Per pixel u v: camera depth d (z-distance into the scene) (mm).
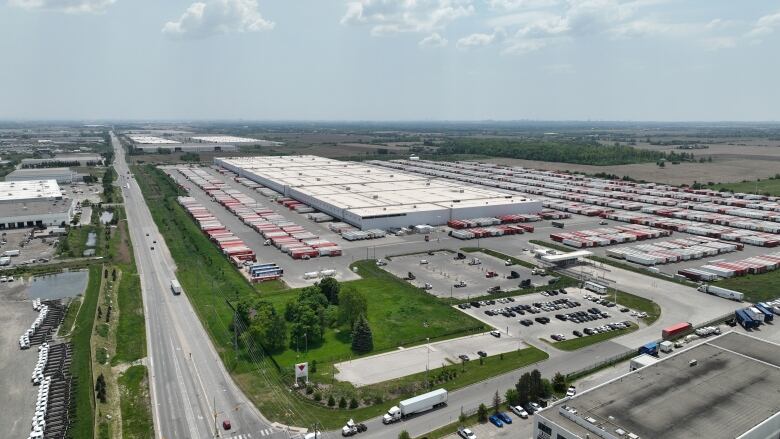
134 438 63500
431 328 96000
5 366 81188
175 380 77125
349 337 92812
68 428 65375
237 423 66812
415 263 138500
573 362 83625
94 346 86375
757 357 70375
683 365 68125
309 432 64938
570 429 55656
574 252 144375
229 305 105750
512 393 70625
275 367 81625
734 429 54375
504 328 97062
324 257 142250
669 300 112062
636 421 55938
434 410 70438
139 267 132000
